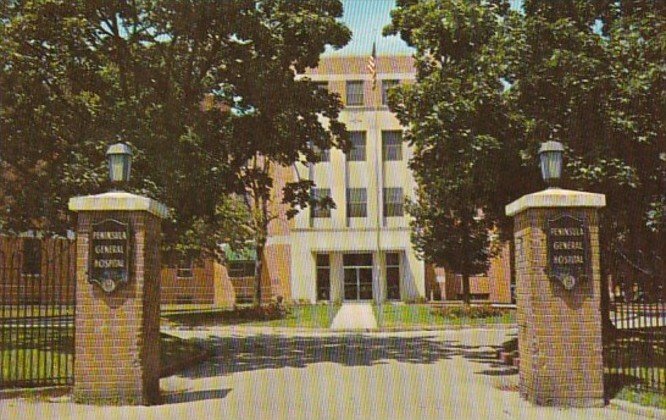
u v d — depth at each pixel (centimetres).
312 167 5000
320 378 1430
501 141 1503
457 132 1482
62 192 1659
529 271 1089
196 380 1414
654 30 1414
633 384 1168
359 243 4956
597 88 1366
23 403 1077
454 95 1495
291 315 3659
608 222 1518
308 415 1036
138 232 1109
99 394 1080
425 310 3919
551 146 1110
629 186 1407
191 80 2025
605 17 1603
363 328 2902
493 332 2742
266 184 2138
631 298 1666
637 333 1727
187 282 5184
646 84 1348
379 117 5041
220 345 2184
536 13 1537
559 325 1066
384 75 5069
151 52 2047
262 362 1728
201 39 1880
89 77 1981
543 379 1063
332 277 5003
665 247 1588
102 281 1092
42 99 1853
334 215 4984
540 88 1434
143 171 1661
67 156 1791
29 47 1828
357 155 5044
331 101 2045
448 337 2503
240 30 1817
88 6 1830
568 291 1070
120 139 1698
